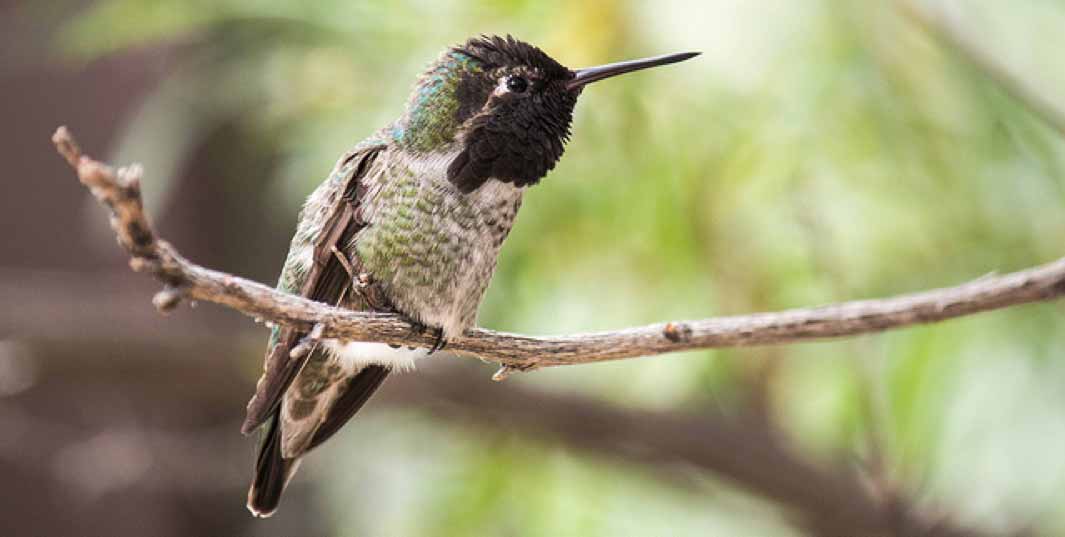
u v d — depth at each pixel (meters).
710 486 12.68
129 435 13.46
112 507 13.96
